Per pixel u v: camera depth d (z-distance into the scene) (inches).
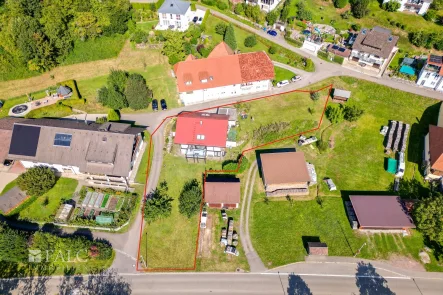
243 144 3294.8
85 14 3858.3
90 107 3585.1
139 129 3137.3
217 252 2674.7
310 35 4234.7
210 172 3097.9
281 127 3408.0
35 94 3676.2
